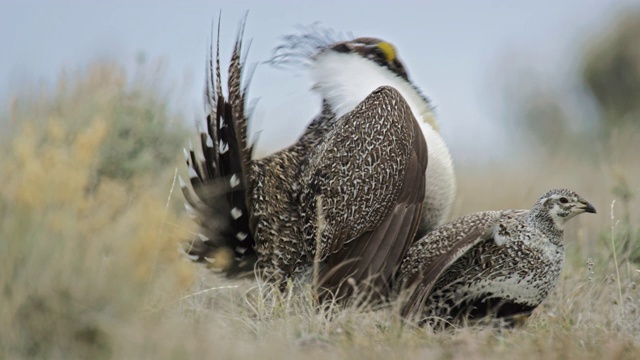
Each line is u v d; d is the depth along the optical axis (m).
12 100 14.48
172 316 9.62
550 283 11.83
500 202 19.86
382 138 12.16
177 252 9.90
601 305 12.35
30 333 9.09
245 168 11.98
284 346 9.65
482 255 11.78
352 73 13.05
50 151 9.70
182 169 15.80
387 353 9.76
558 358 9.76
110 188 11.20
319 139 12.86
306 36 13.51
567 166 25.81
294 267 12.35
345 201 12.13
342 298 11.87
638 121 32.59
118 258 9.38
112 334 9.03
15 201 9.29
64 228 9.28
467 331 10.70
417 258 11.85
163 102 16.70
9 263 9.09
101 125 11.43
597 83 34.62
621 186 15.45
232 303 11.61
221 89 12.09
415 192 12.11
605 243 14.07
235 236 12.28
